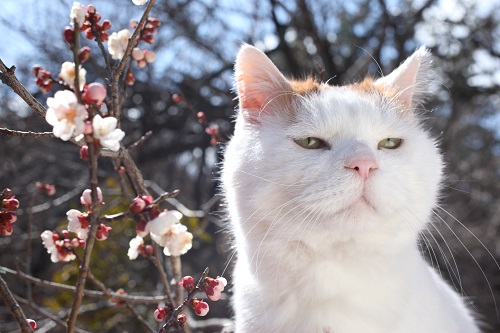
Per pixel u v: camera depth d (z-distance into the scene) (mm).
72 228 380
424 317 467
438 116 1418
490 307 1123
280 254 466
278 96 507
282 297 469
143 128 1257
